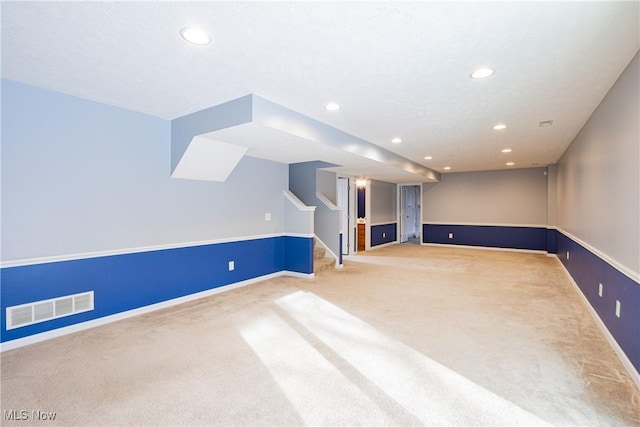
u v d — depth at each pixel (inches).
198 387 82.7
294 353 101.2
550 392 80.9
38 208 109.0
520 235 329.4
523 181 327.6
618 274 101.9
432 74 97.3
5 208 102.3
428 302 154.3
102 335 115.0
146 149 138.3
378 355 100.0
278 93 112.3
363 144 187.6
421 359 97.6
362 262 266.2
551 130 164.9
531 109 130.7
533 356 99.8
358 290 176.2
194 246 160.2
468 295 166.6
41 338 110.0
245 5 63.7
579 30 73.8
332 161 209.9
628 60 89.1
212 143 144.0
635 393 80.4
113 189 128.2
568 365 94.3
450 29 73.1
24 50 82.2
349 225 311.9
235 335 115.0
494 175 341.7
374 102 121.5
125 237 132.6
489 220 344.8
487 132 169.3
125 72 95.4
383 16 67.9
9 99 102.1
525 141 192.4
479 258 285.6
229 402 76.6
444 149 218.4
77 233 118.5
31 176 107.2
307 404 75.9
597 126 128.3
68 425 68.7
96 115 122.3
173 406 75.1
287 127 128.0
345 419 70.7
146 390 81.4
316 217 253.3
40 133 108.7
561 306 148.6
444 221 370.6
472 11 66.4
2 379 86.0
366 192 333.7
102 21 69.2
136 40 77.2
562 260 243.9
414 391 81.0
